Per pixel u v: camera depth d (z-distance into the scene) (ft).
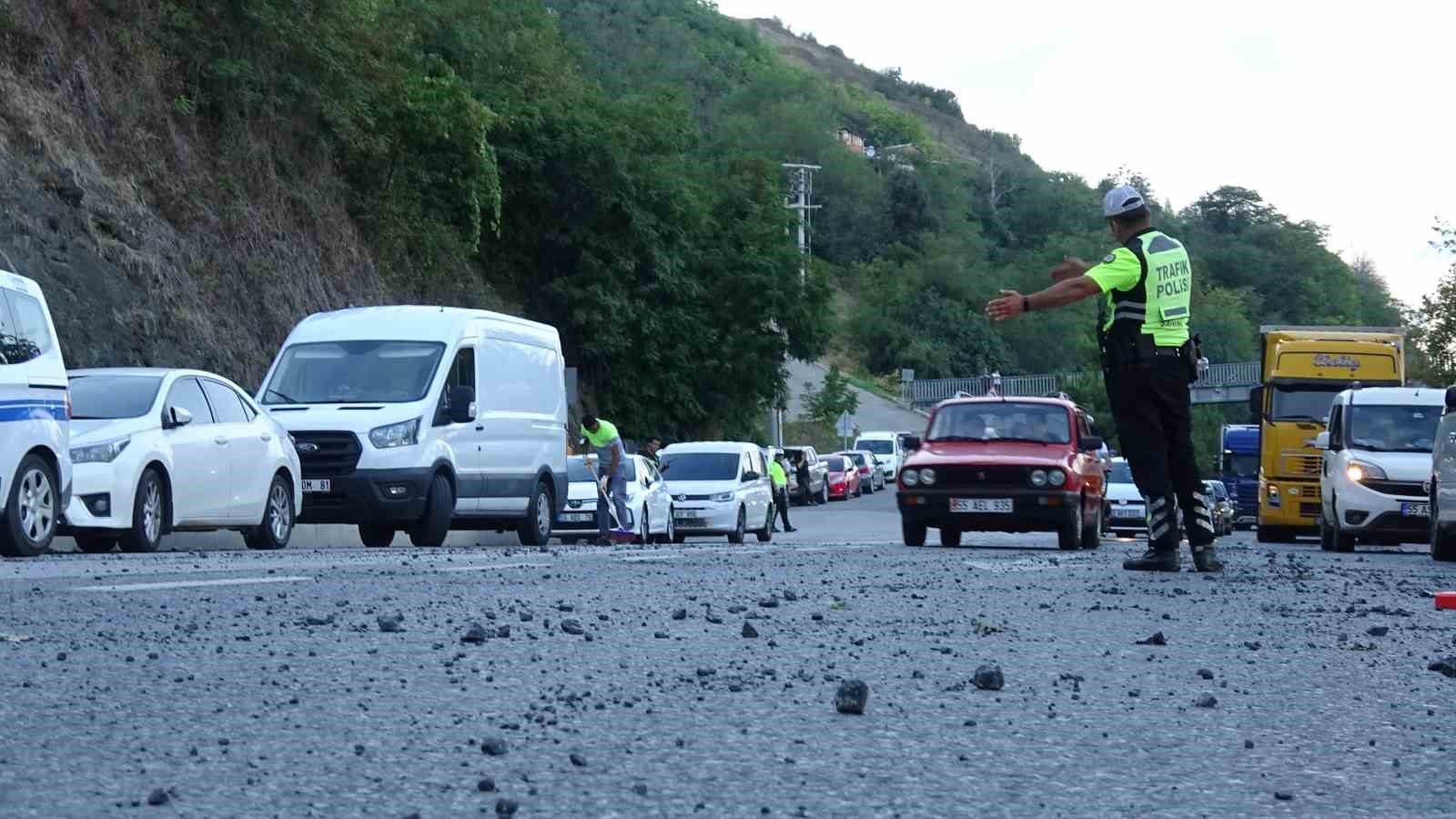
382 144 128.47
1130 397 34.65
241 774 10.54
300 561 38.63
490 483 70.59
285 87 118.01
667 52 548.31
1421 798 10.53
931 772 11.16
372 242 131.95
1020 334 503.61
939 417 69.05
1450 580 35.32
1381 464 74.49
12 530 44.70
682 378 179.32
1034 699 14.84
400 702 13.94
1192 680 16.43
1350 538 76.33
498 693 14.56
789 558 41.11
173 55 107.04
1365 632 21.71
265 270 108.88
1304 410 101.96
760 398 192.85
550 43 190.08
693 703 14.24
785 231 190.80
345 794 10.01
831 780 10.80
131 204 98.02
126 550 52.49
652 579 30.42
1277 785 10.89
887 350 477.77
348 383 66.85
